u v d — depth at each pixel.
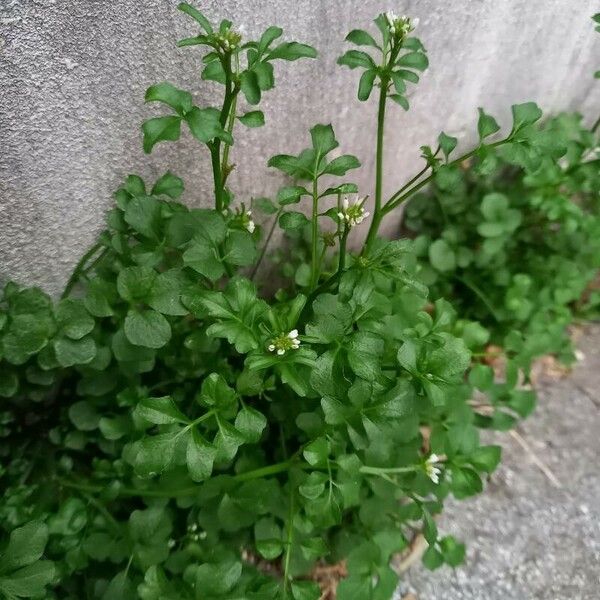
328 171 0.17
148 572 0.15
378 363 0.15
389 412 0.16
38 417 0.22
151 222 0.17
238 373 0.20
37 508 0.18
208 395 0.15
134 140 0.19
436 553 0.19
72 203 0.19
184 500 0.18
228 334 0.15
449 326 0.21
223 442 0.15
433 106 0.24
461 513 0.24
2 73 0.16
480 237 0.27
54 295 0.21
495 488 0.25
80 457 0.21
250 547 0.21
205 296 0.15
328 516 0.16
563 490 0.25
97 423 0.20
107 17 0.16
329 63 0.21
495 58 0.24
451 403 0.20
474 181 0.28
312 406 0.20
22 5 0.15
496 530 0.23
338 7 0.19
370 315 0.18
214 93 0.19
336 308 0.16
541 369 0.28
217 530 0.18
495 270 0.26
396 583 0.18
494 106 0.27
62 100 0.17
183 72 0.18
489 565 0.23
